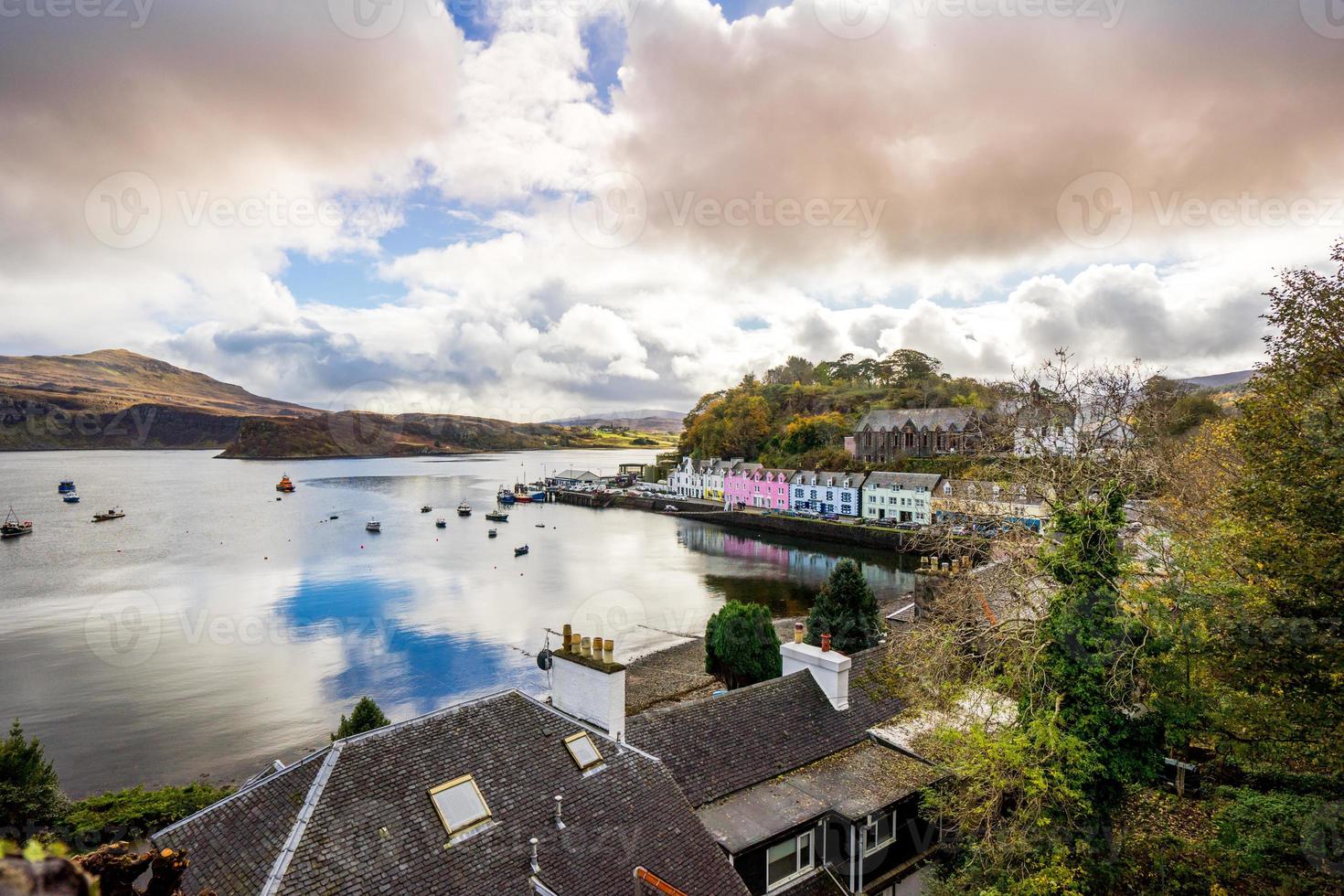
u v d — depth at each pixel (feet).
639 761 46.88
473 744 42.52
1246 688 46.55
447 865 35.37
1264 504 48.65
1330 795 44.98
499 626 185.68
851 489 356.79
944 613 75.51
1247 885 44.91
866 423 414.41
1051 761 47.93
